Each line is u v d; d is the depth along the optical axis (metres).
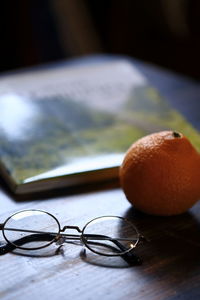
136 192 0.48
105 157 0.58
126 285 0.41
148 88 0.79
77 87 0.79
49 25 1.35
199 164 0.48
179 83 0.83
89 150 0.60
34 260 0.44
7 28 1.37
